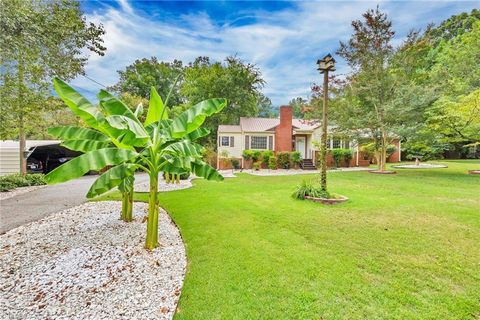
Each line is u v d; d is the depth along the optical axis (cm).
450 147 2080
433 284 282
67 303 255
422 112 1327
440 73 1495
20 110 905
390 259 345
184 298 263
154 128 430
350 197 766
